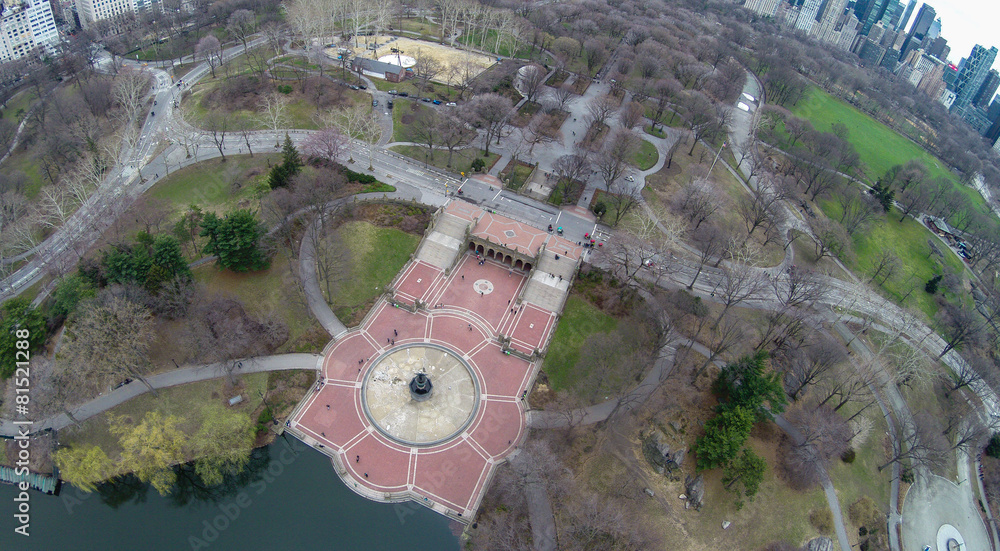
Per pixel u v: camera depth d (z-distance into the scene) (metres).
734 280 145.12
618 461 113.44
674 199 180.62
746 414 107.44
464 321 140.88
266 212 145.75
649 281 153.25
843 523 111.56
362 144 191.62
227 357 119.19
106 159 170.62
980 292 193.62
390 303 142.50
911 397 140.75
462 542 102.06
